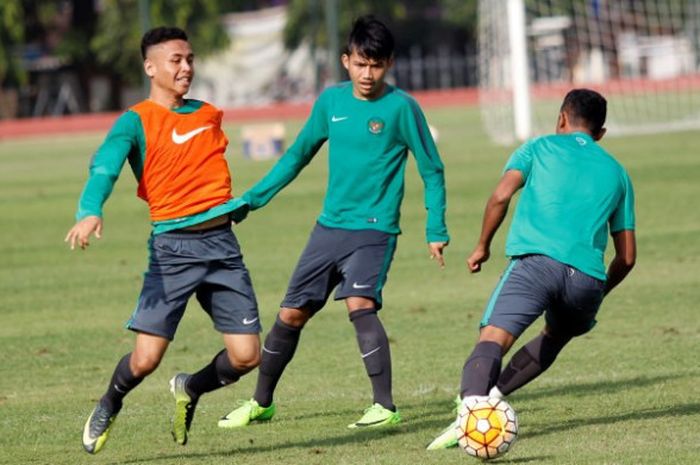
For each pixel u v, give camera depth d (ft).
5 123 534.37
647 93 449.48
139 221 193.26
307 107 537.65
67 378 93.45
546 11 459.32
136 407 83.10
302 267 75.97
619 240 68.44
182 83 65.21
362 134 74.59
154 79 65.57
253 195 77.61
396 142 75.20
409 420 76.02
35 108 595.88
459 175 232.12
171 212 64.80
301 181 241.96
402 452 67.36
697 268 131.64
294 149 77.71
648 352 94.17
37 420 79.51
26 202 224.53
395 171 75.61
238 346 65.57
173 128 64.85
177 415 67.31
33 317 119.65
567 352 95.71
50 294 132.46
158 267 65.36
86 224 60.34
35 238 177.88
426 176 76.18
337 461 65.98
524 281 65.87
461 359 94.94
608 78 468.34
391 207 75.56
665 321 106.22
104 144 63.82
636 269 132.67
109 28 576.20
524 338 103.40
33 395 87.66
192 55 65.92
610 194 67.36
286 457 67.62
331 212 75.87
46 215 204.23
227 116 515.50
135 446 72.02
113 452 70.74
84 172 285.84
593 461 63.31
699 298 115.96
